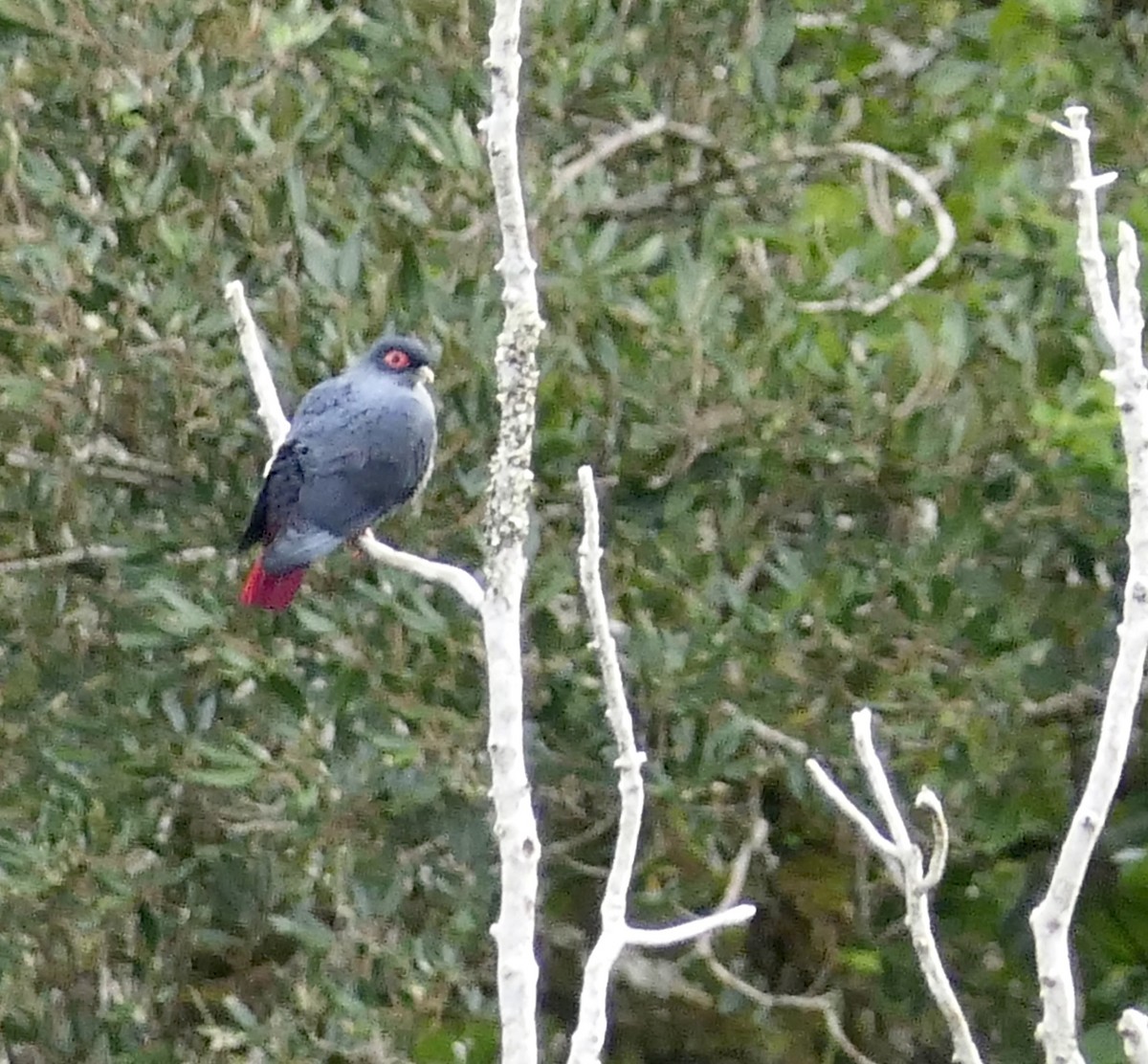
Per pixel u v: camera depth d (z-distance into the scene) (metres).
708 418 10.48
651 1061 13.95
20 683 11.19
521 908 5.85
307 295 10.48
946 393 10.79
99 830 10.88
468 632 10.19
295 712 10.16
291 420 10.41
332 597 10.60
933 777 11.10
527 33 11.02
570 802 11.74
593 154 11.47
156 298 10.40
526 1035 5.75
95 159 10.94
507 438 6.08
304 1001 10.74
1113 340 5.54
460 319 10.33
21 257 10.37
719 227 11.46
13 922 11.26
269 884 11.30
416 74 10.96
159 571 10.63
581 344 10.73
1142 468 5.46
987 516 10.99
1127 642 5.35
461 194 10.77
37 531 11.20
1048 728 11.74
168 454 10.98
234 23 10.64
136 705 10.80
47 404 10.70
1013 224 11.41
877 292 11.18
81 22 10.55
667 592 10.53
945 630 10.58
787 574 10.45
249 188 10.57
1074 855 5.30
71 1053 11.63
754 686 10.45
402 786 10.27
